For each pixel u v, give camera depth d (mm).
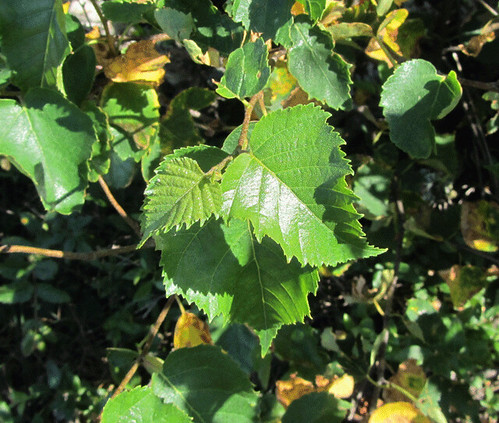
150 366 223
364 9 227
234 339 284
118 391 214
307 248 139
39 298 372
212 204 134
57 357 374
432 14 308
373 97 316
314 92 210
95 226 362
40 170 190
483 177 333
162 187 131
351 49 293
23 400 351
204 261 158
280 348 298
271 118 143
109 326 348
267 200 140
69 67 214
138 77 224
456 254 316
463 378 290
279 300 161
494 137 331
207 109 316
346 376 267
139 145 237
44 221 343
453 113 327
